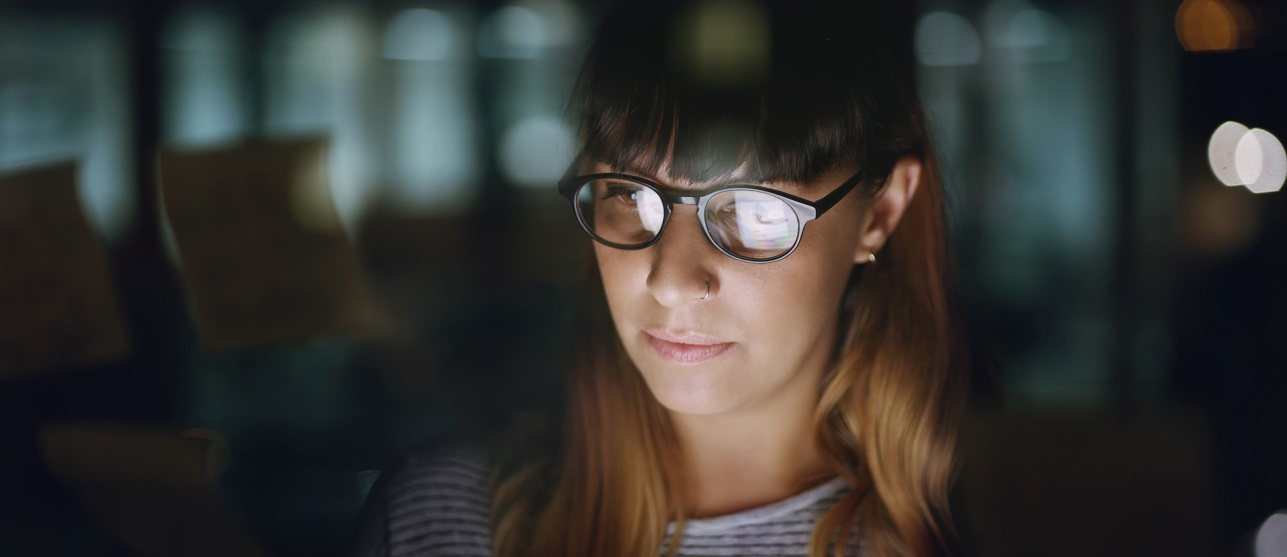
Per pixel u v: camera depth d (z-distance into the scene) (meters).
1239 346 3.90
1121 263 7.32
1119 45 7.76
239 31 9.69
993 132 8.91
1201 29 6.24
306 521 4.60
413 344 8.21
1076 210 8.66
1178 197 6.54
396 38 10.08
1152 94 7.14
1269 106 5.75
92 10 8.97
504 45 10.20
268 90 9.80
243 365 7.06
